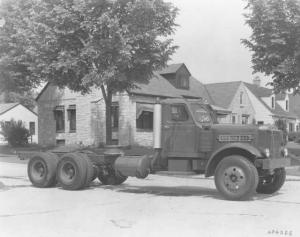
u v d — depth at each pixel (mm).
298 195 12852
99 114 34625
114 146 14422
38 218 9352
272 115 52156
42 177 14188
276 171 12953
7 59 29516
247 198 11445
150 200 11742
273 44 22578
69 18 21953
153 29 22312
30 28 23531
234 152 11984
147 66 23469
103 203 11234
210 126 12398
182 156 12617
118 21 21562
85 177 13641
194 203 11219
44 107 39062
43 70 22781
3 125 40438
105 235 7902
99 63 22484
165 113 12875
